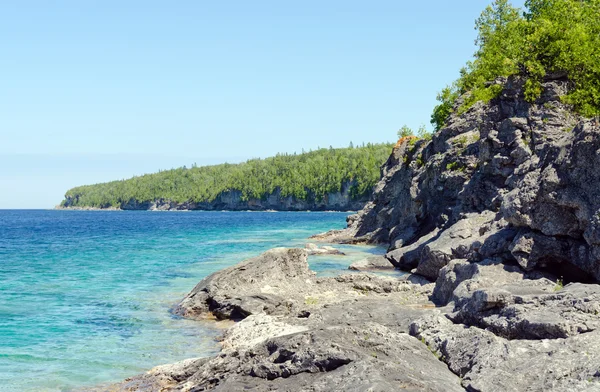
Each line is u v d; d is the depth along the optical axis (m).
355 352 13.34
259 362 13.98
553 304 15.71
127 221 181.25
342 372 12.56
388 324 19.83
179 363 17.50
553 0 55.50
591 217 21.41
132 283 37.28
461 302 20.00
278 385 13.05
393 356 13.85
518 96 40.22
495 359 13.27
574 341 13.41
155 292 33.69
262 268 30.50
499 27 66.75
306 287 30.53
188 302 27.77
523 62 40.75
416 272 34.12
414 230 51.69
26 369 18.64
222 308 26.28
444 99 67.62
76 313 27.61
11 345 21.66
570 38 39.78
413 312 21.00
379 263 42.22
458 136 49.00
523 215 23.69
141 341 22.28
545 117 38.28
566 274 23.28
